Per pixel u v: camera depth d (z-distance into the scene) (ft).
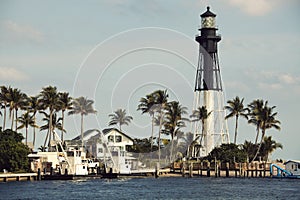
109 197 638.53
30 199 614.34
